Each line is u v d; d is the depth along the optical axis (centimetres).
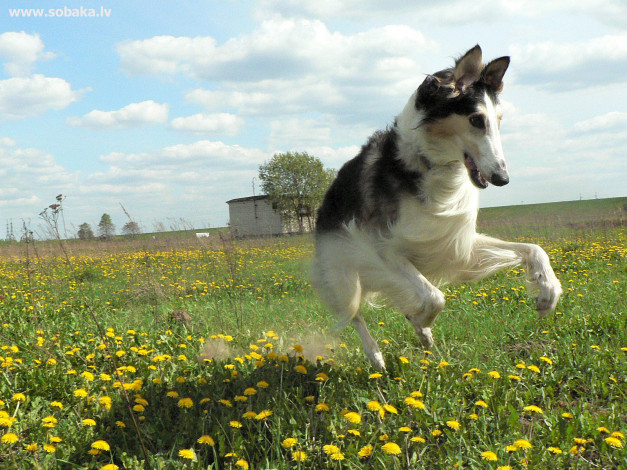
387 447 260
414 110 404
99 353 479
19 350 496
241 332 582
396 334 558
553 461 273
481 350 478
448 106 382
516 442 268
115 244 1938
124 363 455
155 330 576
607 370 397
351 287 442
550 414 332
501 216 2192
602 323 516
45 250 1385
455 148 386
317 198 5172
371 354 436
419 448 294
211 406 350
